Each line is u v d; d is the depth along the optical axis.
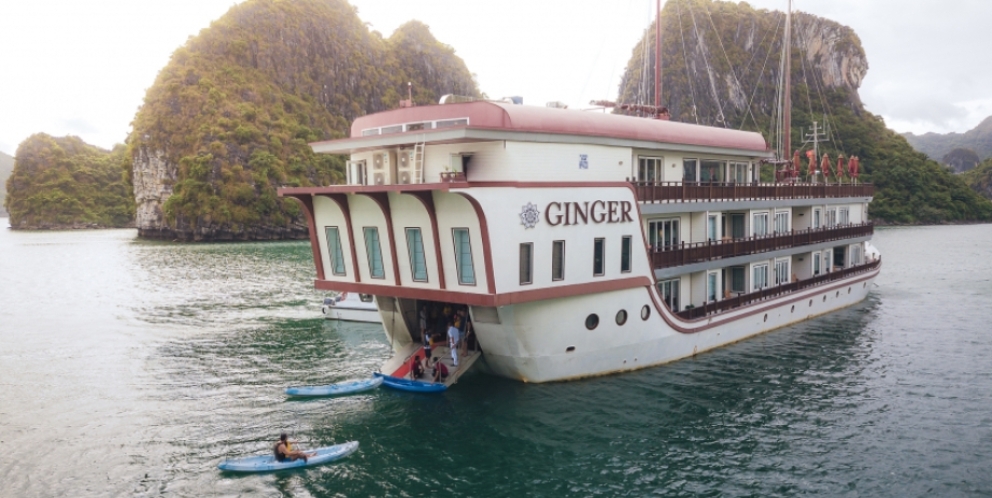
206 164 148.50
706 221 34.16
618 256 28.59
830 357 34.03
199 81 169.12
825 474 20.73
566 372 28.45
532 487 19.95
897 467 21.20
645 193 29.95
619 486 19.98
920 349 35.94
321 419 25.66
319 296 58.12
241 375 32.34
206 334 42.28
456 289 25.80
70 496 19.69
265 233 151.50
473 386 28.44
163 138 158.75
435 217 25.58
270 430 24.77
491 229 24.03
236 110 166.75
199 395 29.17
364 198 27.81
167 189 157.62
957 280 66.88
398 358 30.31
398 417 25.52
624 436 23.61
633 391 28.03
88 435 24.59
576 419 25.00
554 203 25.95
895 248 110.88
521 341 26.61
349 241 29.03
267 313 49.66
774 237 39.03
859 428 24.48
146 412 27.03
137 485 20.38
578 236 26.92
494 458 21.94
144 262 95.25
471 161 25.84
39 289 65.88
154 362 35.28
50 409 27.64
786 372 31.23
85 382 31.62
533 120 25.77
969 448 22.69
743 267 37.59
